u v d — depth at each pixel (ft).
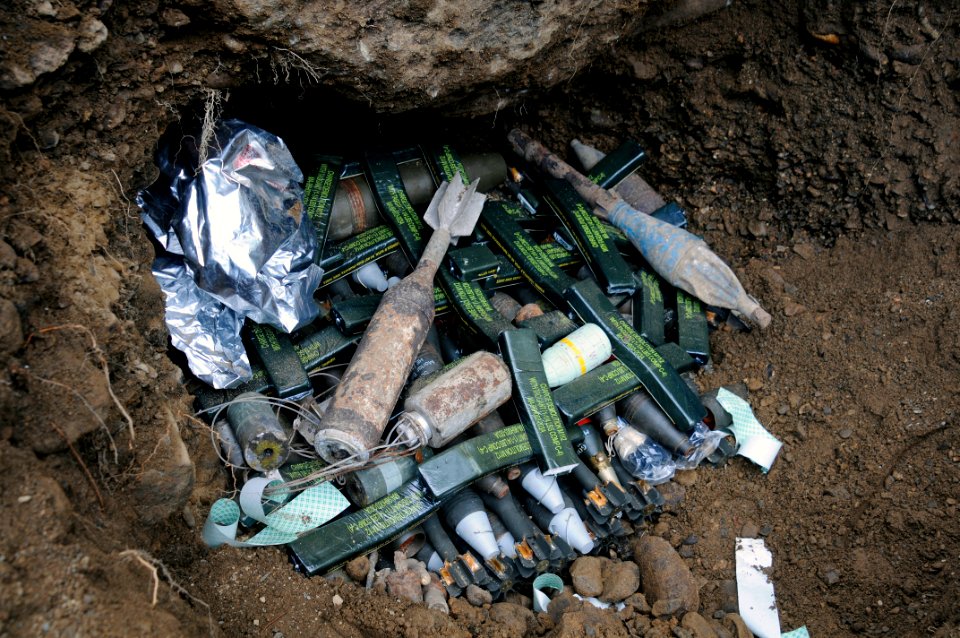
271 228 2.88
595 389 3.18
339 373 3.21
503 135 4.25
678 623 2.77
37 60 2.18
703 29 3.83
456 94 3.36
